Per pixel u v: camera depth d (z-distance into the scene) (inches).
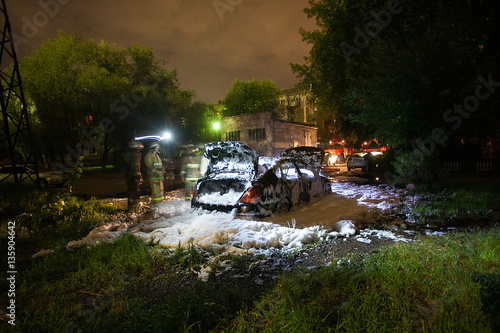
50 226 254.4
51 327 111.3
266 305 122.0
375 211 280.4
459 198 315.6
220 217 239.6
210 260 174.7
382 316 106.3
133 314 116.9
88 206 321.1
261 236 203.5
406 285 126.5
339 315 110.0
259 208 243.6
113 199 426.6
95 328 107.6
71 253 187.5
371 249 182.7
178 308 118.0
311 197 323.9
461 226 227.6
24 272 161.9
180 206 347.3
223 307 118.7
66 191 390.0
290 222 243.3
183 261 168.7
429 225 234.2
